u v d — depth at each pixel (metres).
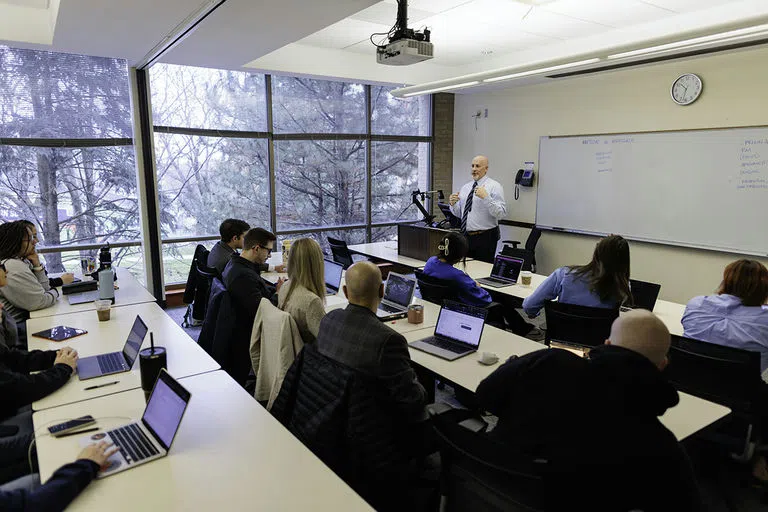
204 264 4.36
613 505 1.37
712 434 2.25
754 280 2.42
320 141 6.58
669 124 5.13
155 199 5.37
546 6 4.02
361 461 1.77
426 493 2.02
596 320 2.60
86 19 3.29
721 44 4.16
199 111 5.72
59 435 1.66
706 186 4.90
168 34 3.67
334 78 5.86
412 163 7.46
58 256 5.23
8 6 3.91
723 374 2.20
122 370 2.22
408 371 1.87
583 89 5.87
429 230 4.89
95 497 1.35
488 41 5.17
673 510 1.34
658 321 1.46
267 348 2.39
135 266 5.66
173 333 2.76
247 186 6.17
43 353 2.29
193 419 1.79
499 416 1.62
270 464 1.52
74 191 5.22
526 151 6.62
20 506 1.18
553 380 1.48
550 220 6.42
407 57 3.41
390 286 3.27
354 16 4.28
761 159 4.48
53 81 4.95
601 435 1.35
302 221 6.64
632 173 5.50
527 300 3.10
